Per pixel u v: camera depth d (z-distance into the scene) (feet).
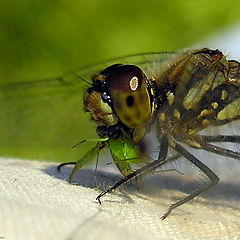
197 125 0.20
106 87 0.19
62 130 0.23
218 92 0.20
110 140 0.19
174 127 0.19
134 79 0.19
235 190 0.20
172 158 0.20
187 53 0.20
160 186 0.20
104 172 0.20
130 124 0.19
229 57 0.20
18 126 0.24
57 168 0.20
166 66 0.20
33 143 0.23
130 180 0.19
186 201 0.19
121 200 0.18
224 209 0.19
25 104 0.24
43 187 0.18
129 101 0.19
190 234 0.17
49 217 0.16
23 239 0.15
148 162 0.19
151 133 0.19
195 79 0.20
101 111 0.19
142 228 0.17
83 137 0.23
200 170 0.19
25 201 0.17
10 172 0.19
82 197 0.18
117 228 0.16
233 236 0.17
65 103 0.23
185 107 0.20
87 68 0.21
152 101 0.19
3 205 0.16
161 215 0.18
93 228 0.16
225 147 0.20
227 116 0.20
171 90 0.19
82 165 0.19
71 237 0.15
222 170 0.20
